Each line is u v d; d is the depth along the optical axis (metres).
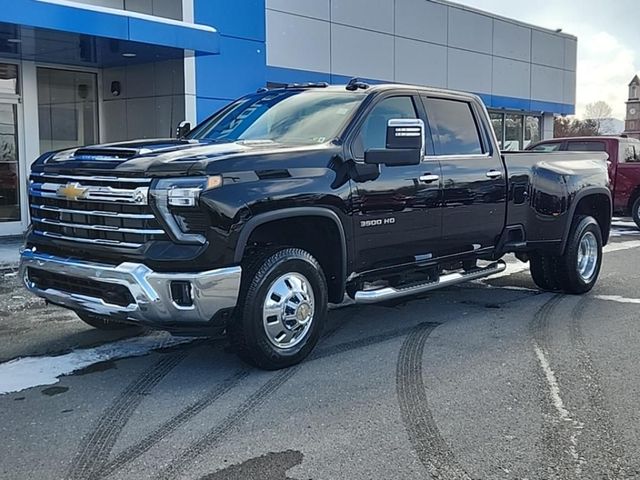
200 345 5.98
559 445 3.99
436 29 19.97
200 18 13.36
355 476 3.61
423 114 6.50
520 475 3.62
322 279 5.45
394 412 4.48
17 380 5.07
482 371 5.32
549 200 7.66
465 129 6.96
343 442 4.02
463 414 4.45
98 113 14.69
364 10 17.73
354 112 5.85
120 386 4.95
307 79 16.45
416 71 19.44
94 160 5.01
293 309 5.24
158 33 11.47
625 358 5.68
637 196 15.78
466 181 6.65
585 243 8.34
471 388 4.94
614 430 4.20
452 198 6.51
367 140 5.87
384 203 5.84
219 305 4.73
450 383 5.04
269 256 5.10
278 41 15.78
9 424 4.27
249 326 5.01
